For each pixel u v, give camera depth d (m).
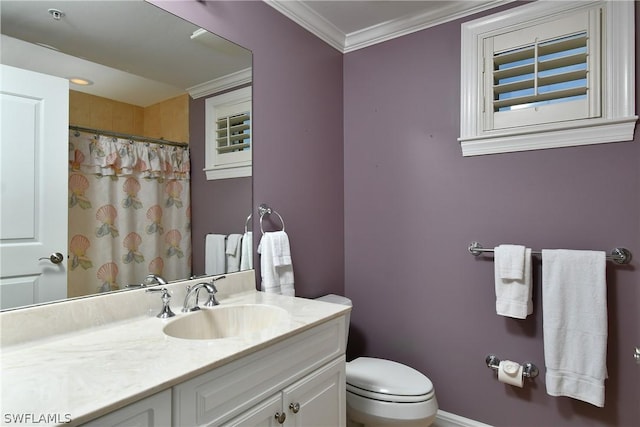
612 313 1.53
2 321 0.95
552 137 1.66
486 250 1.79
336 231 2.26
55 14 1.12
